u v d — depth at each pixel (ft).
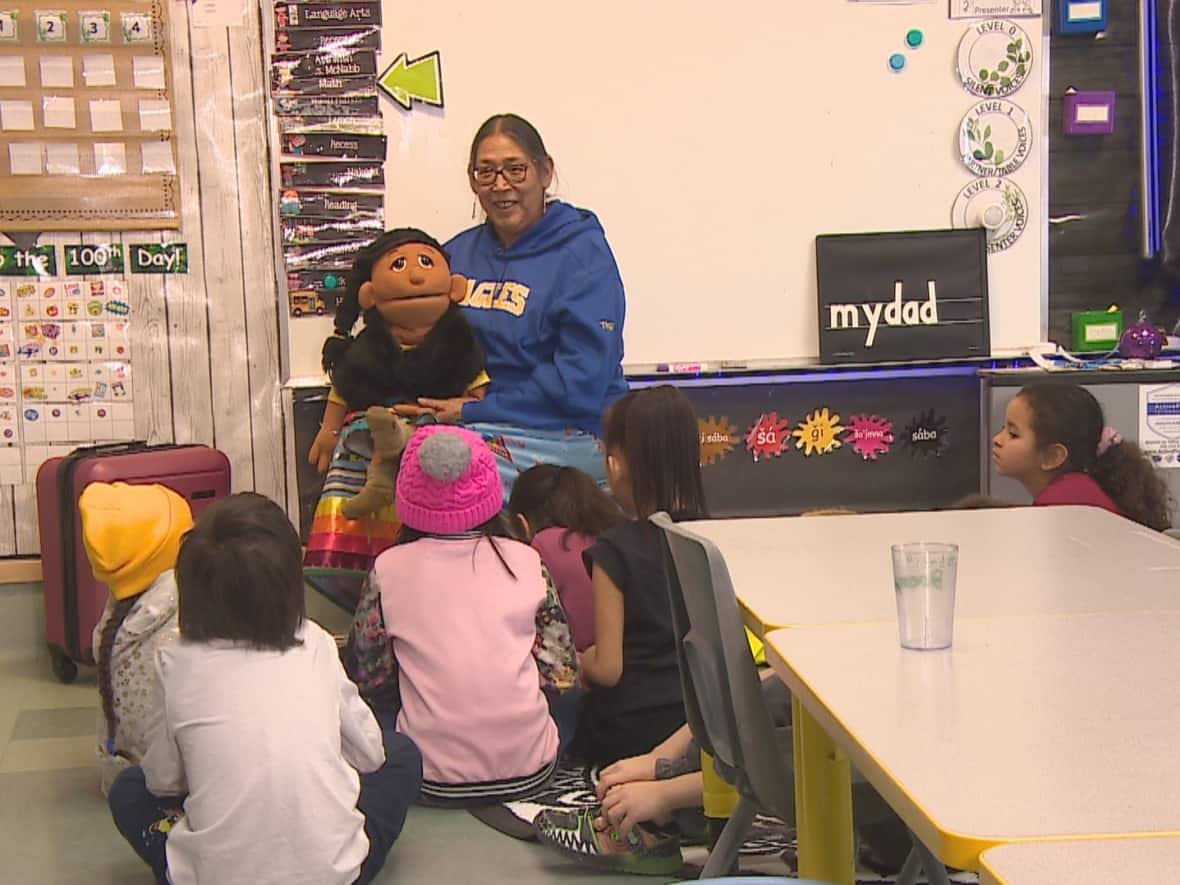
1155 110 12.96
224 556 6.79
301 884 6.61
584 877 7.65
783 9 12.55
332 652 7.20
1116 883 2.75
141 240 12.34
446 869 7.80
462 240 12.13
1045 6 12.80
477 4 12.26
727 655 5.13
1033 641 4.58
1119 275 13.21
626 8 12.39
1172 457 11.99
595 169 12.50
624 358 12.73
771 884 3.84
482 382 11.67
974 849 2.98
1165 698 3.93
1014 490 12.35
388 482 11.00
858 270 12.76
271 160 12.32
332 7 12.18
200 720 6.68
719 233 12.69
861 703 3.95
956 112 12.85
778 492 12.71
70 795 9.23
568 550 9.63
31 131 12.13
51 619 11.77
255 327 12.49
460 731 8.42
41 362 12.36
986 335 12.85
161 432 12.52
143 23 12.14
